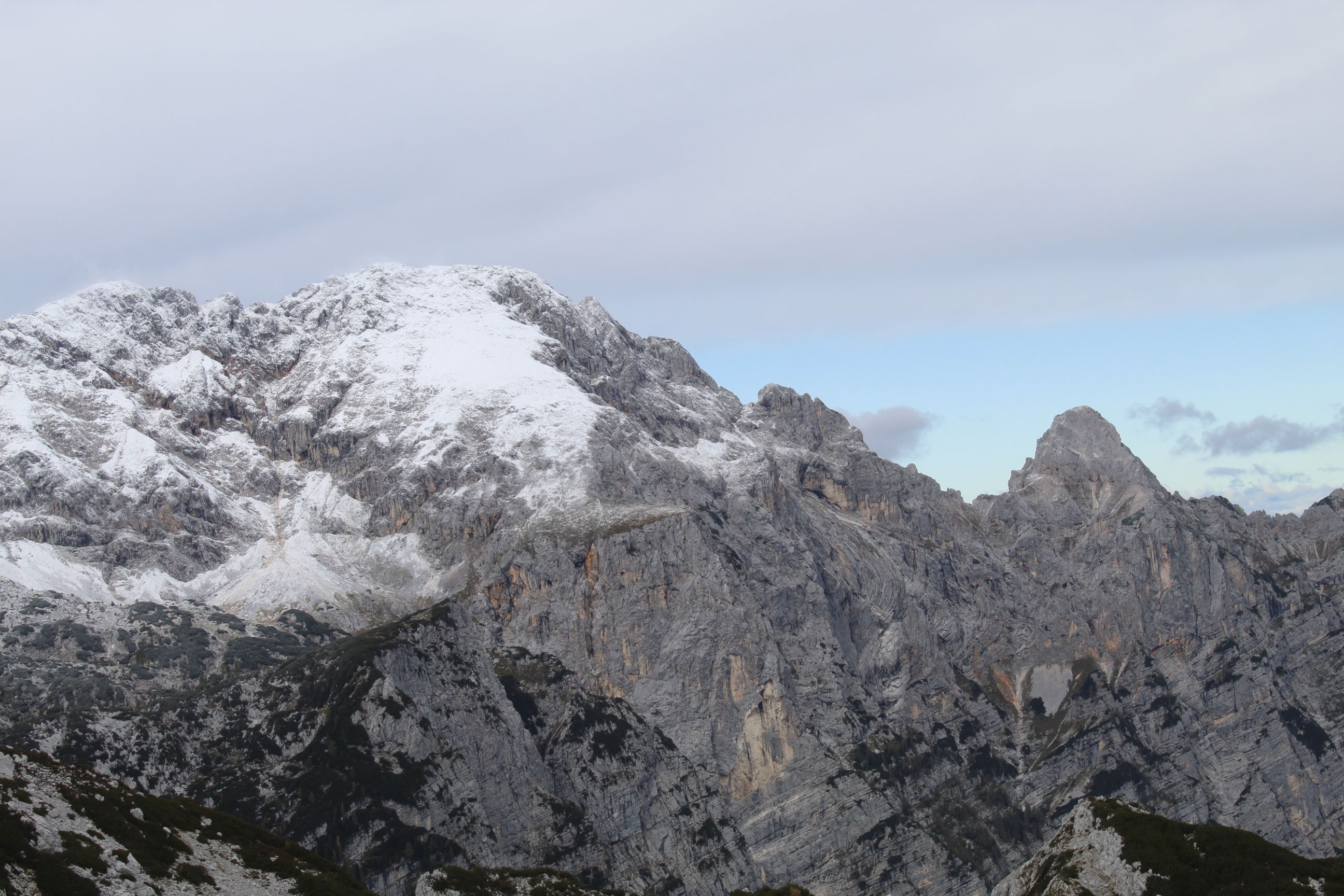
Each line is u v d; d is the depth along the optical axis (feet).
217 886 553.64
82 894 499.92
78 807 557.33
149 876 536.01
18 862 501.97
